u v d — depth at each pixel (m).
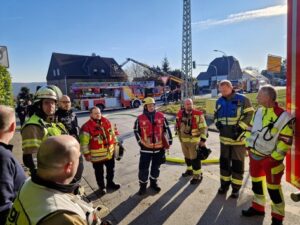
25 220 1.43
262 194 4.11
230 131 4.72
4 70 8.57
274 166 3.66
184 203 4.75
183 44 23.12
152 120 5.11
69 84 51.12
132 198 5.05
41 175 1.54
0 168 1.99
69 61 53.41
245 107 4.66
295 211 4.26
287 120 3.04
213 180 5.76
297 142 2.96
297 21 2.76
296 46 2.81
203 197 4.95
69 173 1.60
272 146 3.64
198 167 5.60
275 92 3.63
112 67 55.16
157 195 5.13
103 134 5.16
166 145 5.26
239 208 4.48
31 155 3.02
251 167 4.05
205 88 75.00
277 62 12.72
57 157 1.53
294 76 2.89
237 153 4.73
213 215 4.29
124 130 13.30
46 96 3.26
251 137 3.97
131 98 29.72
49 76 55.47
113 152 5.45
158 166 5.31
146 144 5.09
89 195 5.28
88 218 1.61
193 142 5.62
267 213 4.25
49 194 1.50
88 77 52.56
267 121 3.69
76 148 1.64
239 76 77.69
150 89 32.53
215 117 5.00
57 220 1.40
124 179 6.11
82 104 26.97
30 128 3.07
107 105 28.23
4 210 1.93
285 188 5.09
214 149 8.48
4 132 2.20
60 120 4.48
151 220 4.24
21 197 1.54
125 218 4.33
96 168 5.24
